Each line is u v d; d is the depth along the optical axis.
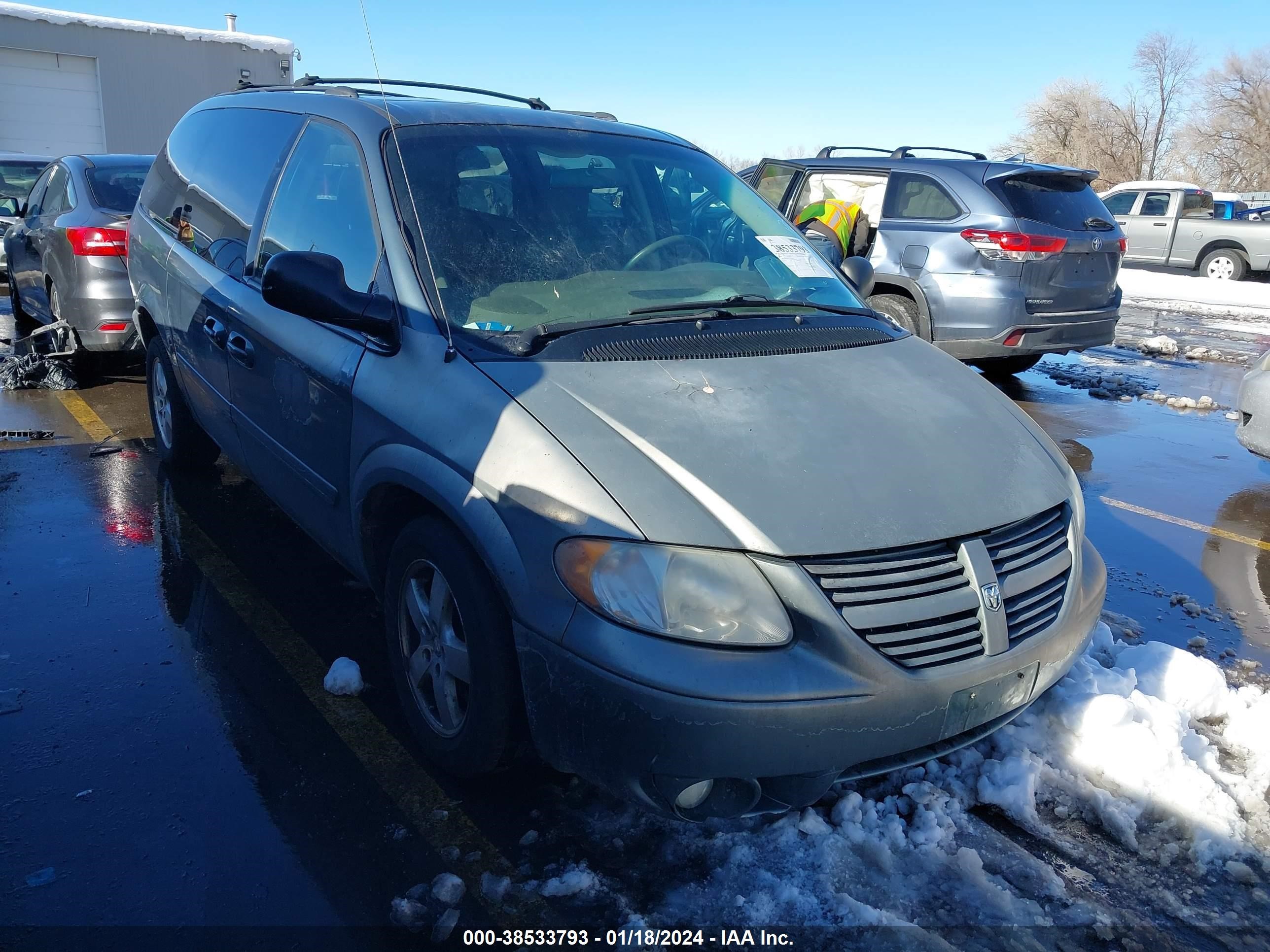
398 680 2.97
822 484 2.39
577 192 3.37
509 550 2.37
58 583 3.96
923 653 2.33
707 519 2.26
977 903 2.44
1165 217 20.19
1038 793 2.85
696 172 3.82
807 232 7.31
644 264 3.26
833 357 3.02
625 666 2.19
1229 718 3.32
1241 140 45.91
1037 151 51.69
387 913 2.35
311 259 2.83
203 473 5.31
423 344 2.80
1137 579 4.60
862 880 2.49
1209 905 2.50
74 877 2.41
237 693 3.25
